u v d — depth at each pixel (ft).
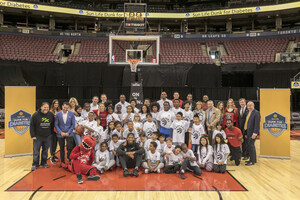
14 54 55.93
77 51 63.62
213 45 66.64
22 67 36.70
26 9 63.26
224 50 65.21
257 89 36.42
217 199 12.17
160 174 16.38
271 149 21.15
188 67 39.06
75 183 14.35
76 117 19.93
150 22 76.74
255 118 18.93
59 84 37.58
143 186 13.96
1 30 61.77
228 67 40.19
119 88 36.78
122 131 18.54
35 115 17.39
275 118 21.02
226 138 19.16
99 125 18.62
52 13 68.03
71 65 37.91
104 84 38.09
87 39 67.31
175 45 67.51
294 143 27.78
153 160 16.92
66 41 66.23
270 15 69.10
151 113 21.02
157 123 20.62
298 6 60.80
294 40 61.67
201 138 17.40
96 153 17.02
